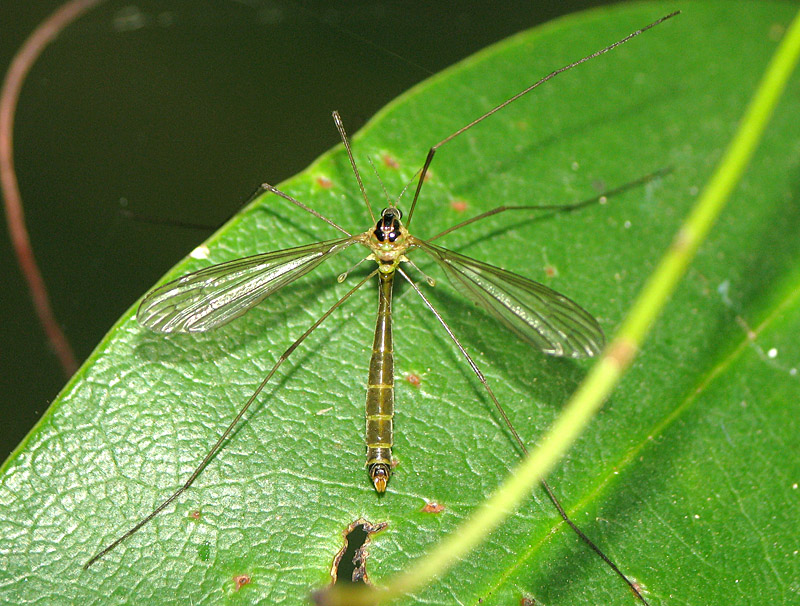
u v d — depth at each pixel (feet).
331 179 0.44
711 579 0.41
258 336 0.43
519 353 0.43
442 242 0.44
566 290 0.44
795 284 0.44
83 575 0.41
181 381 0.42
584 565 0.41
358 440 0.42
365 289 0.44
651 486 0.42
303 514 0.41
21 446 0.41
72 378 0.42
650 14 0.47
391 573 0.41
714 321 0.43
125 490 0.41
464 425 0.42
